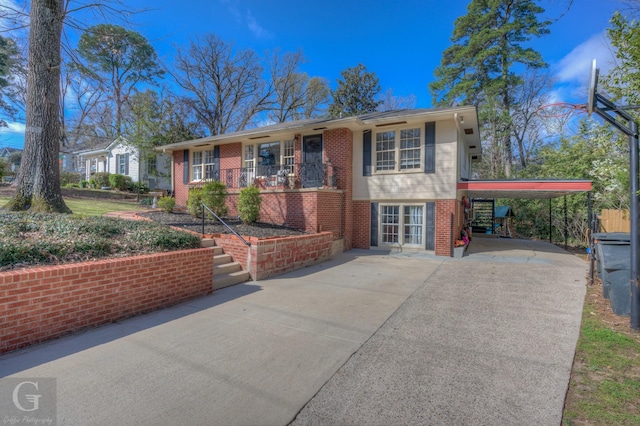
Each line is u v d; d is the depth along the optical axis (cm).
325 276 759
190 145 1557
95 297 416
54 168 790
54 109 796
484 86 2364
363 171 1231
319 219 1099
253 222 1112
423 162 1126
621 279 479
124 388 273
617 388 285
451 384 291
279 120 3516
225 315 475
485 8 2281
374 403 262
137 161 2434
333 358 341
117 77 2569
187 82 3006
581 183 973
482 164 2758
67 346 357
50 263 421
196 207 1125
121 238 561
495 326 441
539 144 2505
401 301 559
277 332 412
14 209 741
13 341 340
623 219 1032
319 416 244
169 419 234
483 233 1859
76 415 235
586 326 436
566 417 244
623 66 548
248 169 1384
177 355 340
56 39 794
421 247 1137
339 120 1141
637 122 468
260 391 275
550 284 678
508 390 282
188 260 550
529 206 1758
